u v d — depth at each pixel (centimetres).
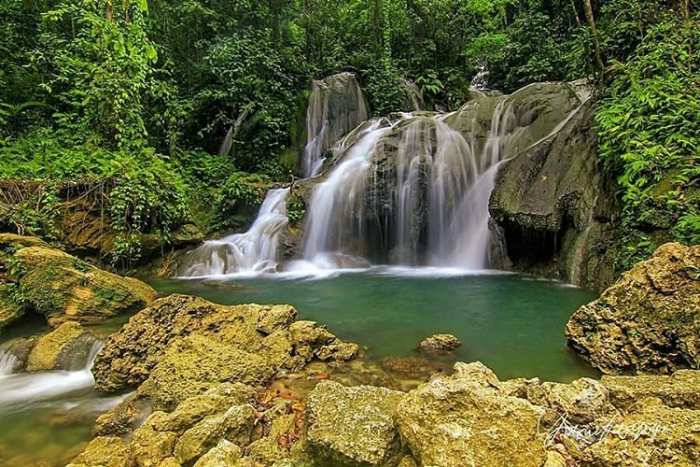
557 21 1501
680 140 582
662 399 281
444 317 583
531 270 865
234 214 1145
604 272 673
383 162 1090
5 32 1089
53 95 1068
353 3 1855
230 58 1359
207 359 383
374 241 1088
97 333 506
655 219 555
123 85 971
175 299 493
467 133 1086
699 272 396
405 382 381
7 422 350
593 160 753
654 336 382
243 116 1384
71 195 845
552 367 408
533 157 870
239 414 284
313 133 1523
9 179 801
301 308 643
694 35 730
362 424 248
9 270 591
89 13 940
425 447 215
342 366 420
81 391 409
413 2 1775
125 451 286
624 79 736
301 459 248
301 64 1579
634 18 834
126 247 859
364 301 680
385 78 1652
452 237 1027
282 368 409
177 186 1006
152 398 350
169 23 1363
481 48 1822
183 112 1264
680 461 213
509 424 218
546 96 1024
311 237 1049
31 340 497
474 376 313
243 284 828
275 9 1559
